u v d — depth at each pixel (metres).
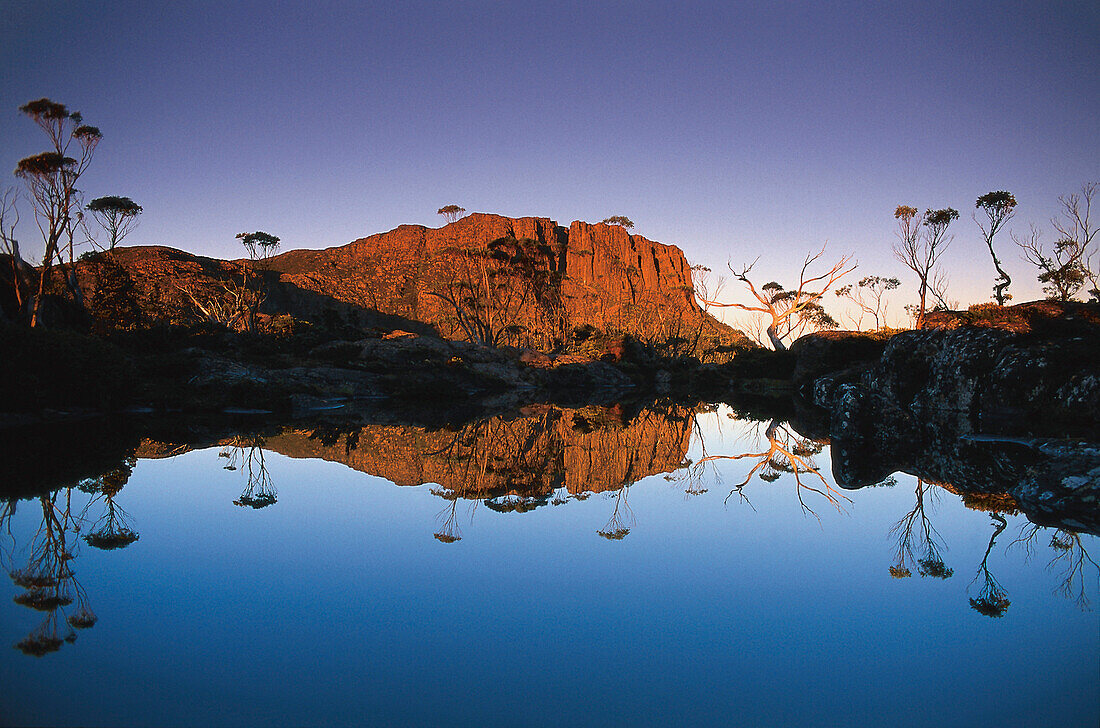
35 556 6.36
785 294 53.62
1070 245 34.41
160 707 3.48
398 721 3.36
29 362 18.12
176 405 22.88
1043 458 12.27
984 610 5.11
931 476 11.57
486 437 17.88
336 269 187.12
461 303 62.84
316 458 13.41
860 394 25.44
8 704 3.48
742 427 22.41
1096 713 3.51
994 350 19.50
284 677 3.87
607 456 14.90
